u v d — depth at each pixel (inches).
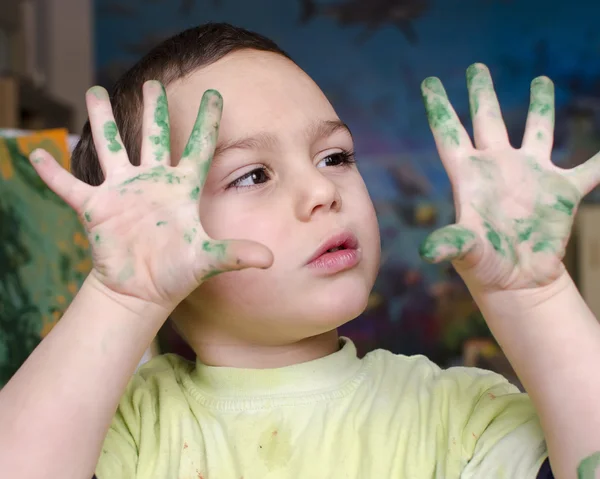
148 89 27.6
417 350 165.8
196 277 24.6
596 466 23.8
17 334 46.3
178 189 25.8
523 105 169.9
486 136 26.2
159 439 30.7
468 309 164.6
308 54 178.4
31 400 24.8
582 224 121.8
